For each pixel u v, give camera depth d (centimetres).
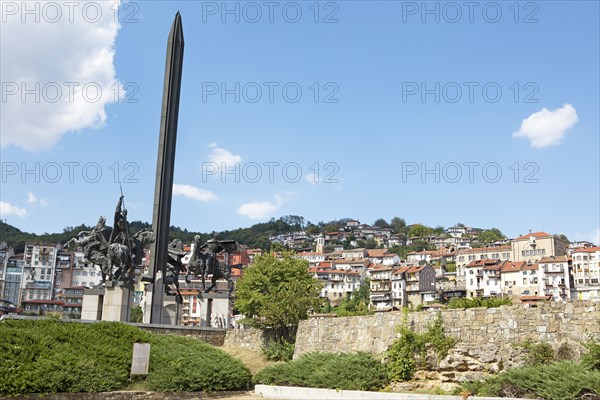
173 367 3266
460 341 2764
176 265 5706
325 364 3092
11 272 18800
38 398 2769
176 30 6109
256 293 5294
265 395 3156
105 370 3122
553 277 16050
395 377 2841
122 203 5025
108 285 4756
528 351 2550
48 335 3406
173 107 5984
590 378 2059
